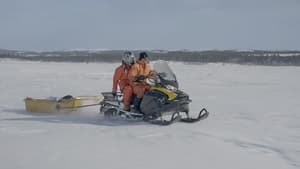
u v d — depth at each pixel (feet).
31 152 20.92
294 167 18.20
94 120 31.55
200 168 18.08
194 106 39.88
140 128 27.78
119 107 31.09
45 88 59.88
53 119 32.04
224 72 110.83
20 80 75.77
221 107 39.06
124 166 18.35
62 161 19.19
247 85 68.74
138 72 30.58
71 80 76.64
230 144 22.75
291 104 41.63
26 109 36.45
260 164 18.71
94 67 142.20
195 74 101.86
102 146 22.33
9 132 26.40
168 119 31.81
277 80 80.79
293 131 26.50
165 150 21.39
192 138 24.34
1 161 19.22
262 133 25.84
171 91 29.04
